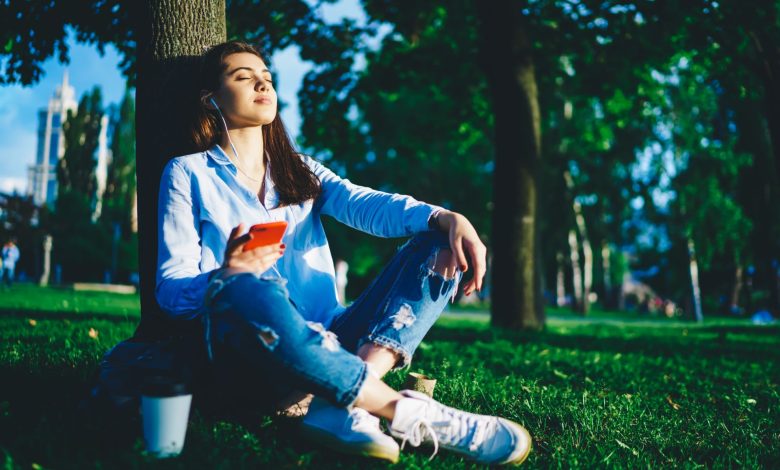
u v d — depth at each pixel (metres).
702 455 2.42
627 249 39.59
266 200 2.32
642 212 28.72
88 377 2.89
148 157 2.95
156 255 2.88
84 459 1.77
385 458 1.88
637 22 8.82
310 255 2.37
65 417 2.19
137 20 3.10
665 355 6.50
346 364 1.85
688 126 21.30
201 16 3.11
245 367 2.04
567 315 28.86
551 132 21.22
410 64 10.98
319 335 1.82
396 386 3.24
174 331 2.79
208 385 2.20
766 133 24.27
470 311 29.50
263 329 1.76
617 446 2.44
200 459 1.84
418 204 2.20
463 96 11.69
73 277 37.81
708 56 8.62
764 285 37.47
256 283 1.78
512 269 9.84
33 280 39.16
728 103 23.53
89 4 5.32
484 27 10.16
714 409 3.37
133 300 15.38
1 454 1.79
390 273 2.20
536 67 10.93
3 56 5.37
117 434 2.00
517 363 5.07
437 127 12.66
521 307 9.78
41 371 3.04
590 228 30.59
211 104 2.38
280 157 2.40
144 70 3.04
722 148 23.42
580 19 9.37
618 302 43.22
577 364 5.22
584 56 10.05
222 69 2.32
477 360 5.12
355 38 9.96
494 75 10.19
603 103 11.14
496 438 1.97
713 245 25.58
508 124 10.05
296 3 9.05
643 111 11.33
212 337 1.98
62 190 35.97
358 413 1.90
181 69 3.00
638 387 4.10
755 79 9.09
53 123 68.44
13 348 3.86
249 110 2.28
